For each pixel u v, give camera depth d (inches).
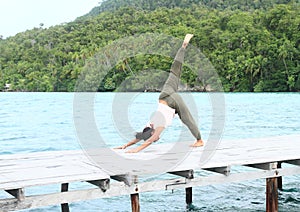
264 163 257.0
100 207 294.0
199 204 300.7
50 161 253.6
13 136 608.4
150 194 320.5
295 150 283.6
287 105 1045.8
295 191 330.6
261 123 727.7
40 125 723.4
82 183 345.1
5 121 774.5
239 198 313.9
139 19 1701.5
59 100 1245.7
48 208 291.0
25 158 263.9
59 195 209.2
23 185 201.5
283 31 1888.5
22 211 284.2
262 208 293.1
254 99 1259.8
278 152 276.5
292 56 1765.5
